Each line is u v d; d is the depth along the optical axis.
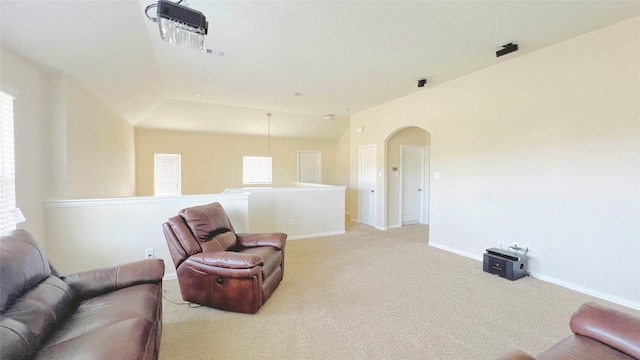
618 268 2.70
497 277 3.33
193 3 2.34
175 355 1.91
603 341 1.35
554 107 3.14
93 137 3.62
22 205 2.45
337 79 4.29
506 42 3.07
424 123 4.86
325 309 2.55
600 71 2.79
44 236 2.79
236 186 7.91
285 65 3.74
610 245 2.75
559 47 3.09
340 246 4.71
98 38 2.62
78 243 2.94
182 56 3.45
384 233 5.70
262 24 2.69
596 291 2.84
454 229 4.34
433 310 2.54
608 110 2.75
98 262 3.01
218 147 7.69
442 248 4.54
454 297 2.79
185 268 2.55
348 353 1.95
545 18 2.60
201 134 7.50
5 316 1.24
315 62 3.63
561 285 3.09
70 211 2.90
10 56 2.28
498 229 3.72
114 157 4.64
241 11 2.46
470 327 2.27
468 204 4.11
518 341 2.08
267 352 1.96
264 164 8.33
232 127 7.38
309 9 2.44
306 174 8.83
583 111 2.92
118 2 2.31
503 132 3.64
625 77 2.64
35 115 2.62
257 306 2.46
